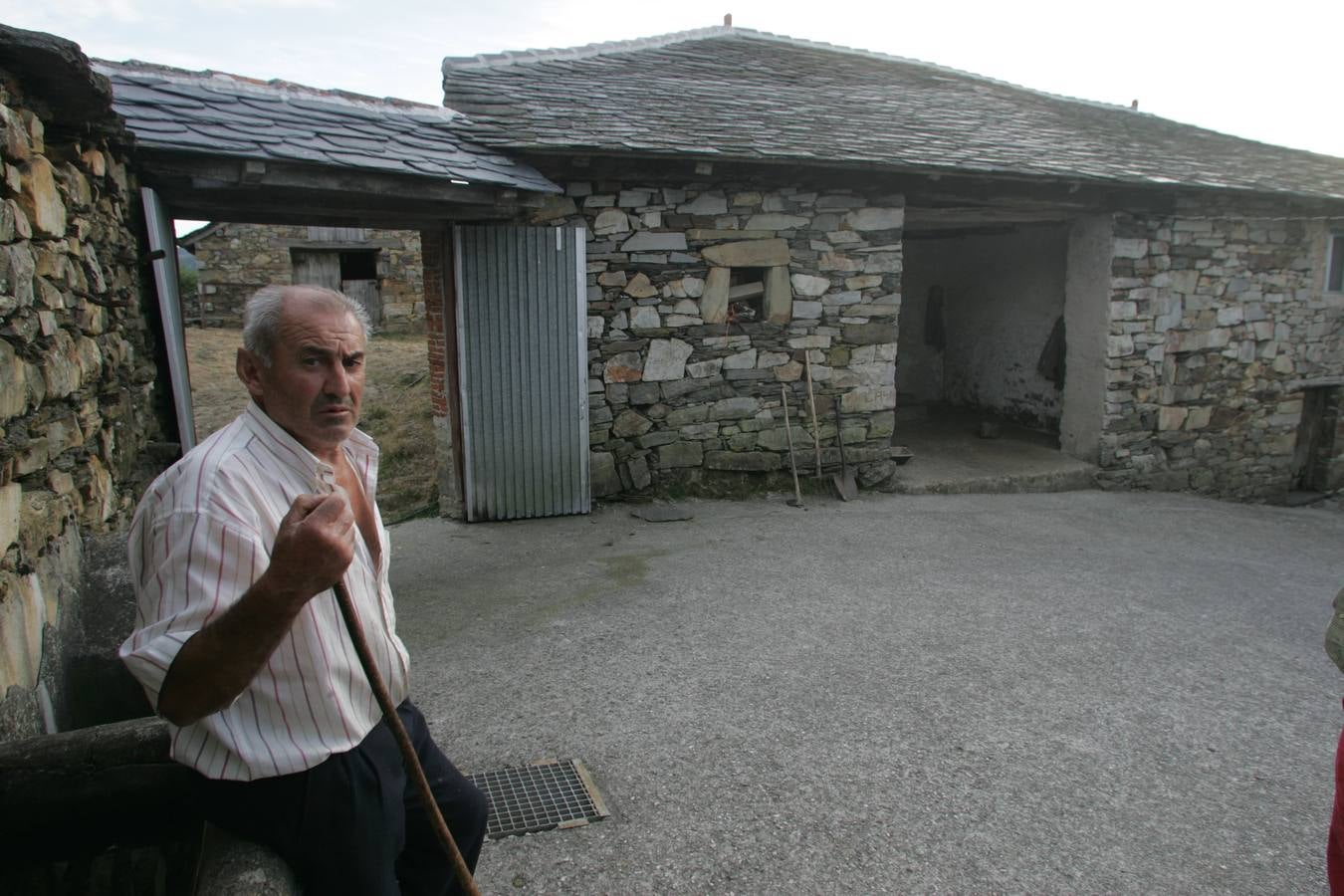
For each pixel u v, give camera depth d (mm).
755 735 3527
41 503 2615
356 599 1625
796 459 7789
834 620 4836
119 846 1904
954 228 10867
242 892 1406
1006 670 4242
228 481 1401
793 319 7578
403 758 1587
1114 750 3508
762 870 2695
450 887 1916
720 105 7859
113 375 3750
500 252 6555
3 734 2076
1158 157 8828
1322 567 6691
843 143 7262
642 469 7320
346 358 1549
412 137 5902
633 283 7047
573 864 2697
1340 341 9922
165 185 4895
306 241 15336
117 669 2791
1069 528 7262
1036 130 8977
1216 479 9547
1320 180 9367
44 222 2789
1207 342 9172
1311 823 3057
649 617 4836
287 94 5941
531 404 6840
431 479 8023
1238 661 4492
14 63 2678
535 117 6777
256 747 1480
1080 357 9086
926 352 12203
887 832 2902
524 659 4258
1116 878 2721
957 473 8547
